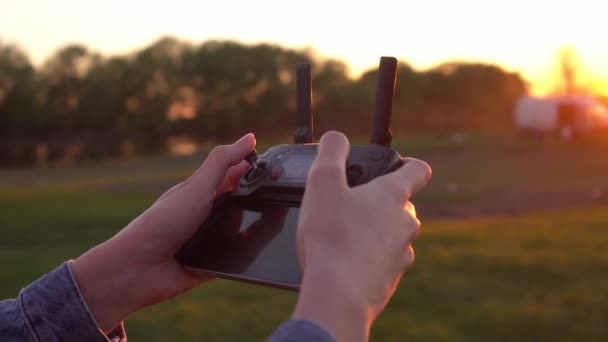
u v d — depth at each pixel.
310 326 0.70
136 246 1.19
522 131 36.31
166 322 5.50
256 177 1.17
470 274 7.16
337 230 0.77
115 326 1.20
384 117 1.13
